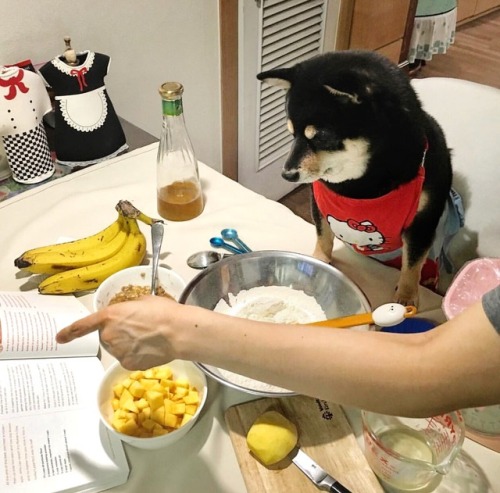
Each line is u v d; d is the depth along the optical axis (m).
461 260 1.11
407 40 2.54
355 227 0.84
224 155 2.02
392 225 0.81
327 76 0.73
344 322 0.73
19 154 1.13
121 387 0.74
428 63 3.27
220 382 0.73
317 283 0.90
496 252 1.07
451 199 0.95
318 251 0.97
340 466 0.67
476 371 0.49
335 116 0.72
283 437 0.67
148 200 1.12
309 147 0.76
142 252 0.97
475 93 1.05
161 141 1.04
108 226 1.03
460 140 1.06
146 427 0.70
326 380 0.55
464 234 1.08
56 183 1.15
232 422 0.72
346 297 0.86
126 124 1.39
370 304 0.89
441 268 1.06
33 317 0.84
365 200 0.79
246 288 0.92
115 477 0.66
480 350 0.48
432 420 0.68
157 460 0.69
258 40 1.83
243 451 0.69
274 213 1.10
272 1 1.80
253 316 0.87
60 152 1.21
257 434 0.67
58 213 1.08
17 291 0.92
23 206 1.10
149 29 1.52
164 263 0.98
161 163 1.05
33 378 0.76
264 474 0.66
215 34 1.71
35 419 0.71
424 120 0.77
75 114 1.17
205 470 0.68
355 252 1.01
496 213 1.04
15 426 0.70
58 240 1.01
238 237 1.03
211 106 1.87
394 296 0.91
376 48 2.37
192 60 1.70
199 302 0.87
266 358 0.57
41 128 1.15
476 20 3.87
